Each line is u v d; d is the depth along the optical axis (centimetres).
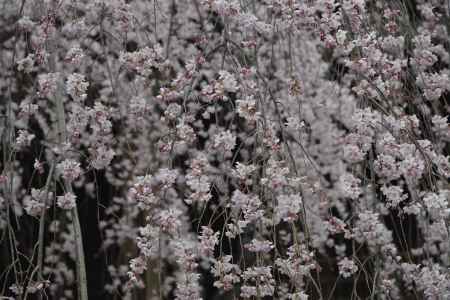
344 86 271
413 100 242
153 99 254
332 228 218
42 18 233
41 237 213
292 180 206
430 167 211
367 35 219
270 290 209
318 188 229
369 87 223
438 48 250
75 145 264
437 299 211
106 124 225
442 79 233
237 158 270
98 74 268
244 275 209
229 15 219
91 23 263
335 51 267
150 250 210
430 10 251
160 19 269
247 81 217
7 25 271
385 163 215
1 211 272
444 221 209
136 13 266
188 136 214
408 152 211
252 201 208
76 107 225
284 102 266
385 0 240
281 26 230
